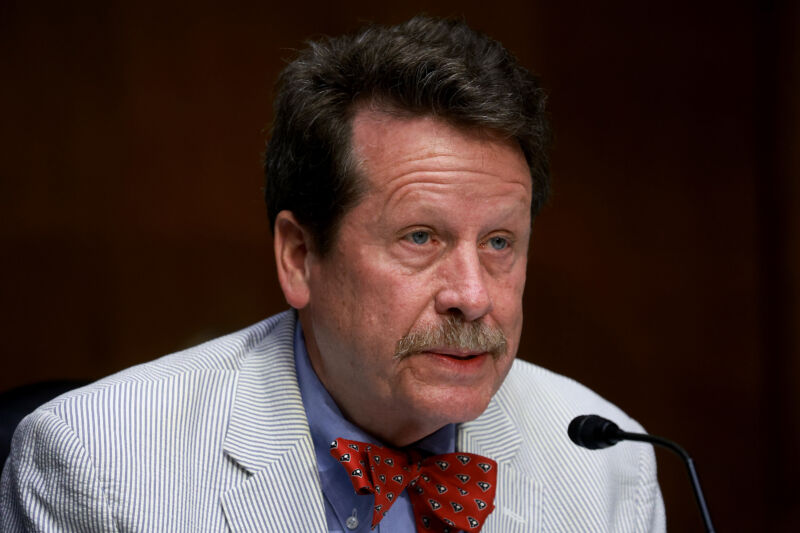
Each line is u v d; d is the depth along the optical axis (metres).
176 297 14.27
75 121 13.94
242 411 5.62
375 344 5.03
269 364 5.84
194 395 5.65
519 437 6.12
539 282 15.01
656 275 15.12
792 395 14.59
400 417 5.33
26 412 6.23
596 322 15.10
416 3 14.68
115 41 14.01
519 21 14.84
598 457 6.27
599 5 14.94
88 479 5.15
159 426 5.43
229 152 14.38
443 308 4.96
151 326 14.21
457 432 5.98
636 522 6.30
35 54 13.81
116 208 14.11
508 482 5.92
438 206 4.89
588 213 15.07
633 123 15.05
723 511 14.89
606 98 15.02
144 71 14.10
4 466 5.97
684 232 15.07
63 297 13.97
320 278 5.25
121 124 14.06
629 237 15.11
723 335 15.01
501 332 5.11
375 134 4.97
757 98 14.82
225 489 5.38
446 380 5.00
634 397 15.09
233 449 5.46
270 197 5.62
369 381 5.14
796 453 14.53
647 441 4.76
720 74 14.91
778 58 14.55
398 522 5.54
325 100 5.10
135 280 14.15
